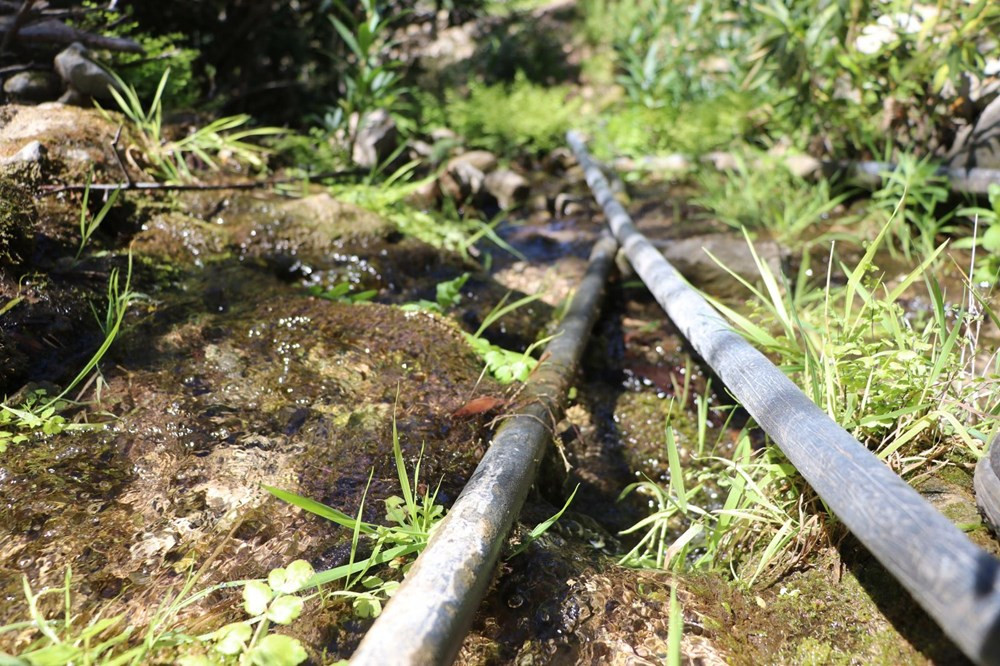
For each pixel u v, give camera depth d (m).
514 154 5.57
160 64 3.91
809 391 1.83
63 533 1.60
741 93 5.07
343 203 3.33
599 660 1.45
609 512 2.22
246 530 1.65
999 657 1.00
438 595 1.27
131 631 1.36
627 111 6.09
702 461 2.43
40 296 2.29
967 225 3.71
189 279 2.70
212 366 2.23
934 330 1.92
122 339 2.30
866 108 4.11
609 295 3.39
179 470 1.82
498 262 3.73
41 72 3.48
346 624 1.43
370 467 1.87
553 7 9.68
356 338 2.45
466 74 7.65
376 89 4.61
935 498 1.62
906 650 1.41
